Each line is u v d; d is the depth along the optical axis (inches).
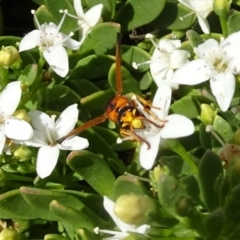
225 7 3.6
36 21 3.8
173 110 3.7
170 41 3.7
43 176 3.3
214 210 2.9
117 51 3.4
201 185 3.0
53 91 3.8
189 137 3.7
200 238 3.0
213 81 3.2
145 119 3.0
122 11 4.2
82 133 3.6
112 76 3.7
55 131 3.4
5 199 3.4
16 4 4.6
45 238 3.4
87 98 3.8
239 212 3.0
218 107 3.6
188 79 3.2
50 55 3.7
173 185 2.7
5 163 3.7
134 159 3.7
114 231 3.2
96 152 3.7
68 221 3.3
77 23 4.1
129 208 2.7
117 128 3.9
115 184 3.2
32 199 3.4
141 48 4.1
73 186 3.8
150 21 4.1
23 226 3.7
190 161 3.2
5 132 3.3
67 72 3.7
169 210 2.8
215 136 3.3
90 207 3.6
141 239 2.9
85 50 4.1
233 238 3.1
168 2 4.1
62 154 3.7
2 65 3.6
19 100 3.4
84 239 3.2
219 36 3.9
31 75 3.7
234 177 3.0
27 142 3.4
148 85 4.0
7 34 4.6
